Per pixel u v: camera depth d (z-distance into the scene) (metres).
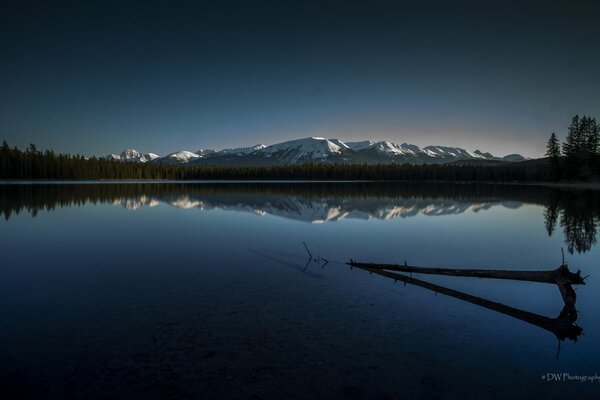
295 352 7.33
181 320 8.83
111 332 8.12
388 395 6.02
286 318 9.00
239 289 11.29
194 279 12.41
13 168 112.25
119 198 49.97
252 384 6.25
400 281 12.34
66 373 6.54
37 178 117.06
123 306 9.75
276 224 26.52
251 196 55.81
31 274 13.00
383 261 15.75
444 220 28.97
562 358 7.37
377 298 10.57
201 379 6.38
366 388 6.20
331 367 6.80
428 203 44.59
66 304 9.89
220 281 12.17
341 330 8.35
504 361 7.19
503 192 70.44
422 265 15.17
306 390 6.11
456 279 12.91
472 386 6.33
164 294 10.76
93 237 20.94
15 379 6.34
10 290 11.12
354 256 16.56
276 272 13.40
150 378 6.41
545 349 7.73
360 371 6.69
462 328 8.63
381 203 44.22
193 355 7.17
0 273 13.10
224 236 21.39
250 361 6.96
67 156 132.25
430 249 18.16
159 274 13.05
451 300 10.51
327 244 19.11
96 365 6.80
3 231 22.92
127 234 22.03
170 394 5.98
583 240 20.73
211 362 6.92
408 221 28.31
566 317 9.55
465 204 43.62
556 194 62.75
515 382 6.49
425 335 8.22
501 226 25.84
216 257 15.92
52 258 15.62
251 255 16.38
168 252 16.94
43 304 9.89
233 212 34.31
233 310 9.49
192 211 35.03
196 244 18.91
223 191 70.44
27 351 7.29
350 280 12.40
